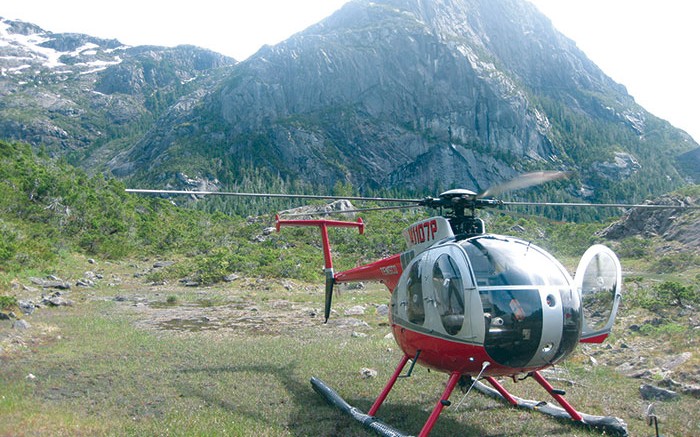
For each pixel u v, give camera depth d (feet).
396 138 621.31
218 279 102.68
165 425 24.80
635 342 42.63
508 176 585.63
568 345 22.18
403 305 25.52
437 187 581.53
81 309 66.80
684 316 51.55
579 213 453.17
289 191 535.60
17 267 88.94
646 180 609.01
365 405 28.43
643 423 25.52
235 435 23.79
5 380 31.83
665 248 163.84
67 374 34.19
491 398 29.55
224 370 35.32
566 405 24.80
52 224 135.95
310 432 24.47
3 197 135.54
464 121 634.84
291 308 70.90
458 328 21.85
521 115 636.48
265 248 150.92
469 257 22.39
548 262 23.17
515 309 21.07
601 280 25.03
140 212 201.05
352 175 594.65
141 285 99.30
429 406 28.22
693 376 32.17
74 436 23.43
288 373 34.63
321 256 143.84
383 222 209.05
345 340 46.24
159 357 39.19
